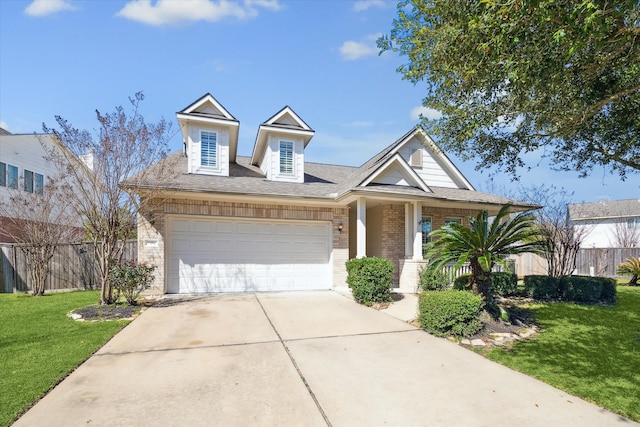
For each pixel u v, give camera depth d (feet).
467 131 19.45
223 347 19.66
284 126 44.39
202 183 37.32
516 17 11.46
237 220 39.29
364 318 26.81
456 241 24.68
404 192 38.70
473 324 21.90
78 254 43.65
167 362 17.29
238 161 53.78
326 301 33.78
